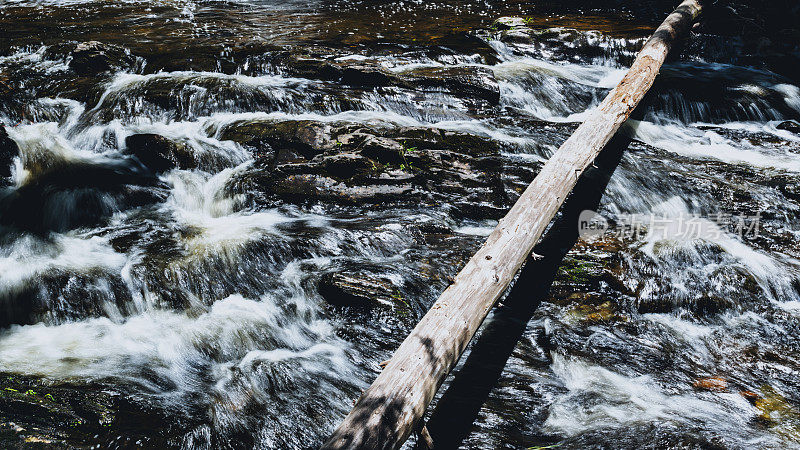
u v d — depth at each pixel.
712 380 3.56
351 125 6.01
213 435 2.96
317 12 10.48
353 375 3.50
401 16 10.32
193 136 5.90
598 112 5.41
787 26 9.20
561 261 4.51
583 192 5.48
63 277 3.96
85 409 2.98
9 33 8.46
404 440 2.59
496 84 7.16
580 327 3.98
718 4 9.40
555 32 8.91
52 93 6.67
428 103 6.86
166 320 3.84
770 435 3.10
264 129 5.91
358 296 3.99
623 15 10.45
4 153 5.17
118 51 7.44
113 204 4.98
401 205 5.12
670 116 7.42
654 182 5.69
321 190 5.16
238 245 4.41
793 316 4.14
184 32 8.75
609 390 3.44
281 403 3.22
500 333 3.92
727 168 6.07
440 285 4.17
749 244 4.95
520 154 6.03
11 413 2.88
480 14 10.59
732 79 8.00
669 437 3.02
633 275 4.39
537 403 3.34
